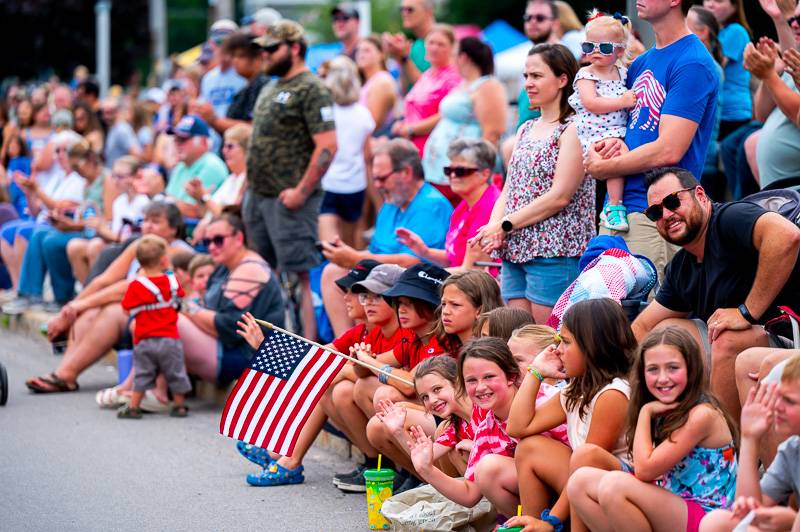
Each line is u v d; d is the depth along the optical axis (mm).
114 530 11258
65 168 24891
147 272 16703
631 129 11922
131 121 31312
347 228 19891
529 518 9344
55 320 18719
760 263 9773
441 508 10398
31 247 24438
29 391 18750
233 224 16625
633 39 14969
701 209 10133
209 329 16812
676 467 8641
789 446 7961
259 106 17875
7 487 12938
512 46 31672
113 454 14438
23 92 31875
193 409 17312
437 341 11734
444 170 14375
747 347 9891
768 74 12227
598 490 8562
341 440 14367
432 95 18969
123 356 17438
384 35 21953
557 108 12734
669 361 8547
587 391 9297
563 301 11422
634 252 11688
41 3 55719
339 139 19438
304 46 17734
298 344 11969
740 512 7727
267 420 11844
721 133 16188
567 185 12336
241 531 11133
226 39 21859
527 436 9617
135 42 56750
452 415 10898
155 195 21516
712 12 15828
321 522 11375
